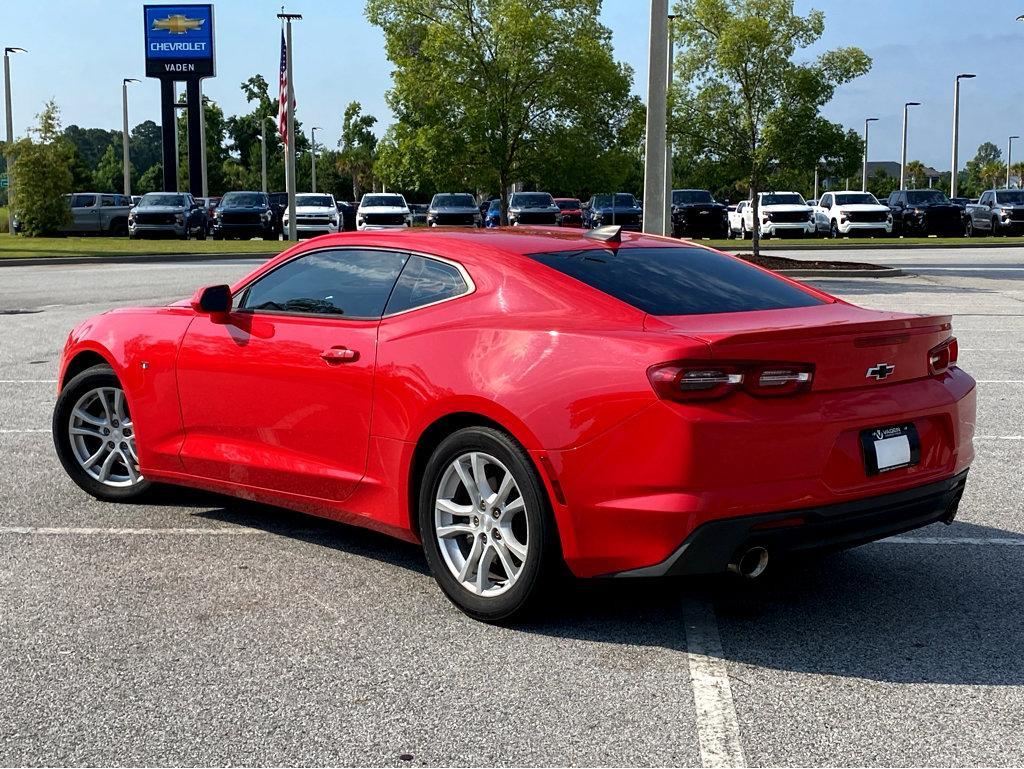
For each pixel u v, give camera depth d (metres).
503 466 4.42
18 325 14.88
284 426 5.32
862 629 4.48
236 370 5.46
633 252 5.14
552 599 4.47
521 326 4.53
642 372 4.10
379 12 23.94
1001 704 3.78
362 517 5.07
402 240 5.20
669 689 3.91
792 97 23.75
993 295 18.72
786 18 23.70
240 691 3.88
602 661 4.16
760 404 4.11
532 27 22.64
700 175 24.72
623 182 24.98
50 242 37.34
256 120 81.88
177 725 3.62
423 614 4.65
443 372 4.63
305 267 5.46
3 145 41.88
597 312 4.48
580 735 3.55
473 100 22.98
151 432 5.94
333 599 4.82
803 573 5.20
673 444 4.03
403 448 4.80
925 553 5.49
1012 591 4.93
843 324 4.25
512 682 3.97
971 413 4.82
